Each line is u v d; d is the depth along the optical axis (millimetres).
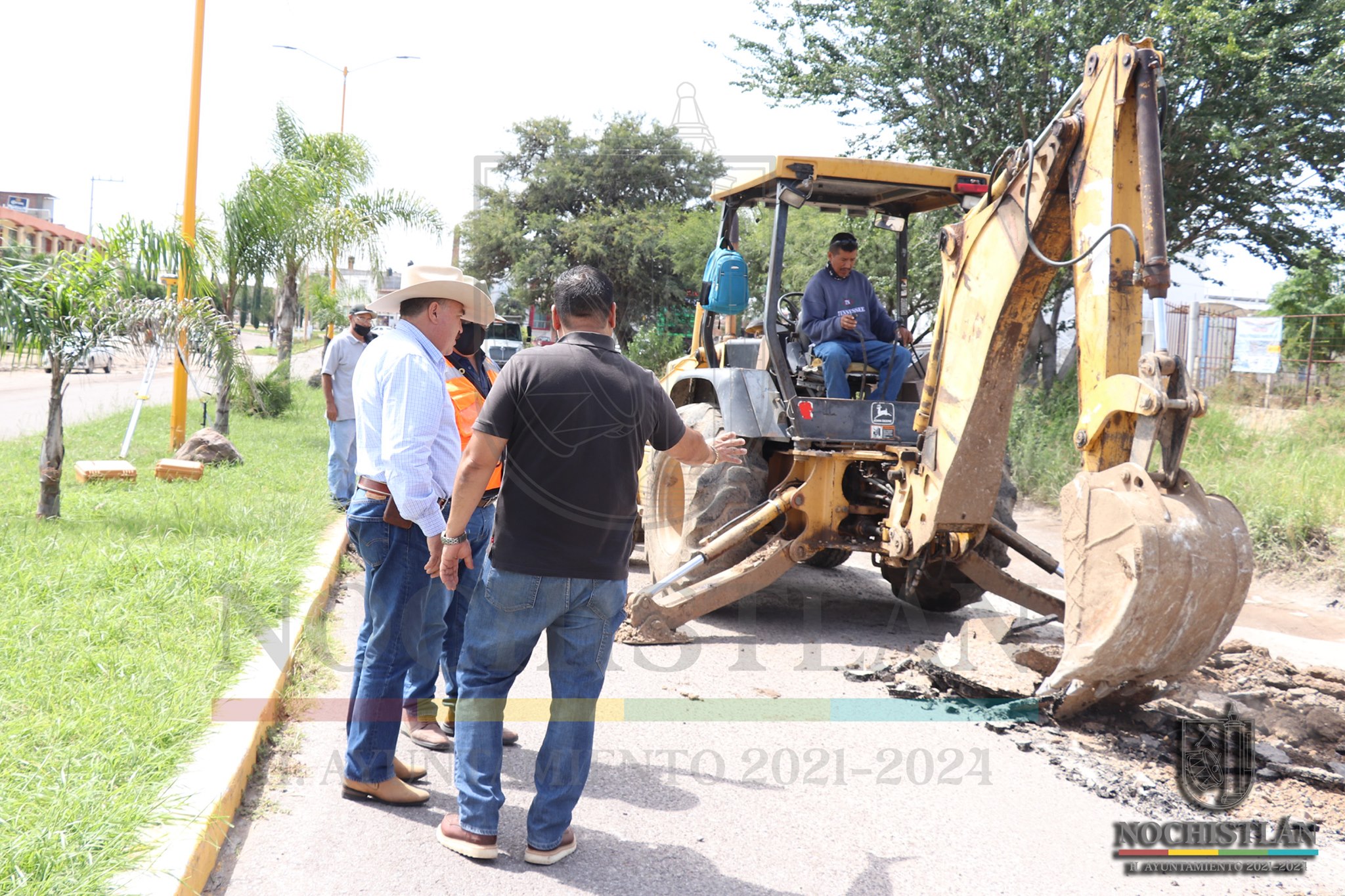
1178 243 14641
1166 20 11977
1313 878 3008
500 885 2859
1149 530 3438
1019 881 2963
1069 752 3941
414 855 3016
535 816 3000
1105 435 3752
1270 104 12484
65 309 6738
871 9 13898
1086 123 3840
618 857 3070
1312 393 15914
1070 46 12734
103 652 3992
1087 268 3811
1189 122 12766
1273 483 8562
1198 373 17891
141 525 6598
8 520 6469
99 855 2549
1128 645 3521
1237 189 13570
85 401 21484
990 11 12938
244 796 3320
